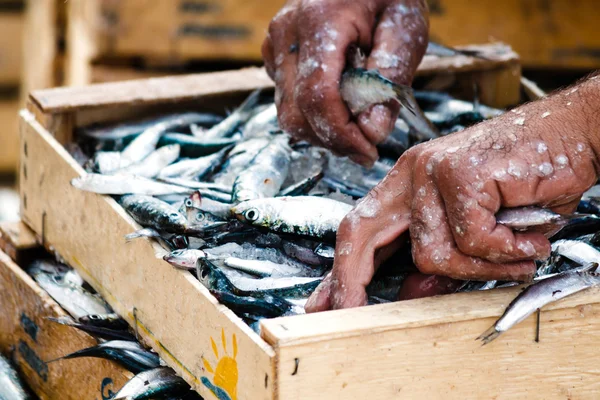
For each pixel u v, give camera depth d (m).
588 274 2.34
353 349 2.12
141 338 2.79
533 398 2.35
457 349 2.23
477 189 2.22
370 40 3.09
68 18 5.96
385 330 2.14
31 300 3.20
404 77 3.08
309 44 2.97
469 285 2.51
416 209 2.33
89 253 3.09
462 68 4.01
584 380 2.38
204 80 3.88
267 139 3.52
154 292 2.67
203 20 5.30
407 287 2.48
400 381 2.19
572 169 2.29
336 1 3.00
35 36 6.95
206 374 2.40
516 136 2.31
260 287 2.62
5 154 8.78
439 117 3.80
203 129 3.83
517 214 2.26
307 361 2.08
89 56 5.28
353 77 2.88
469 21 5.38
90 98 3.58
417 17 3.15
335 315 2.18
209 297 2.37
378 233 2.40
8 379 3.22
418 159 2.35
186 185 3.25
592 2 5.54
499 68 4.08
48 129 3.48
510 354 2.30
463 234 2.24
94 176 3.00
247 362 2.16
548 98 2.46
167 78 3.87
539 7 5.47
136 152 3.54
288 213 2.81
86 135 3.60
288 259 2.84
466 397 2.28
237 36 5.33
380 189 2.44
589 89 2.36
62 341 3.03
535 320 2.30
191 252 2.54
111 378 2.76
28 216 3.56
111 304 2.97
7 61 8.63
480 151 2.27
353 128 3.00
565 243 2.72
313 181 3.14
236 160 3.45
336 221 2.80
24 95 7.95
